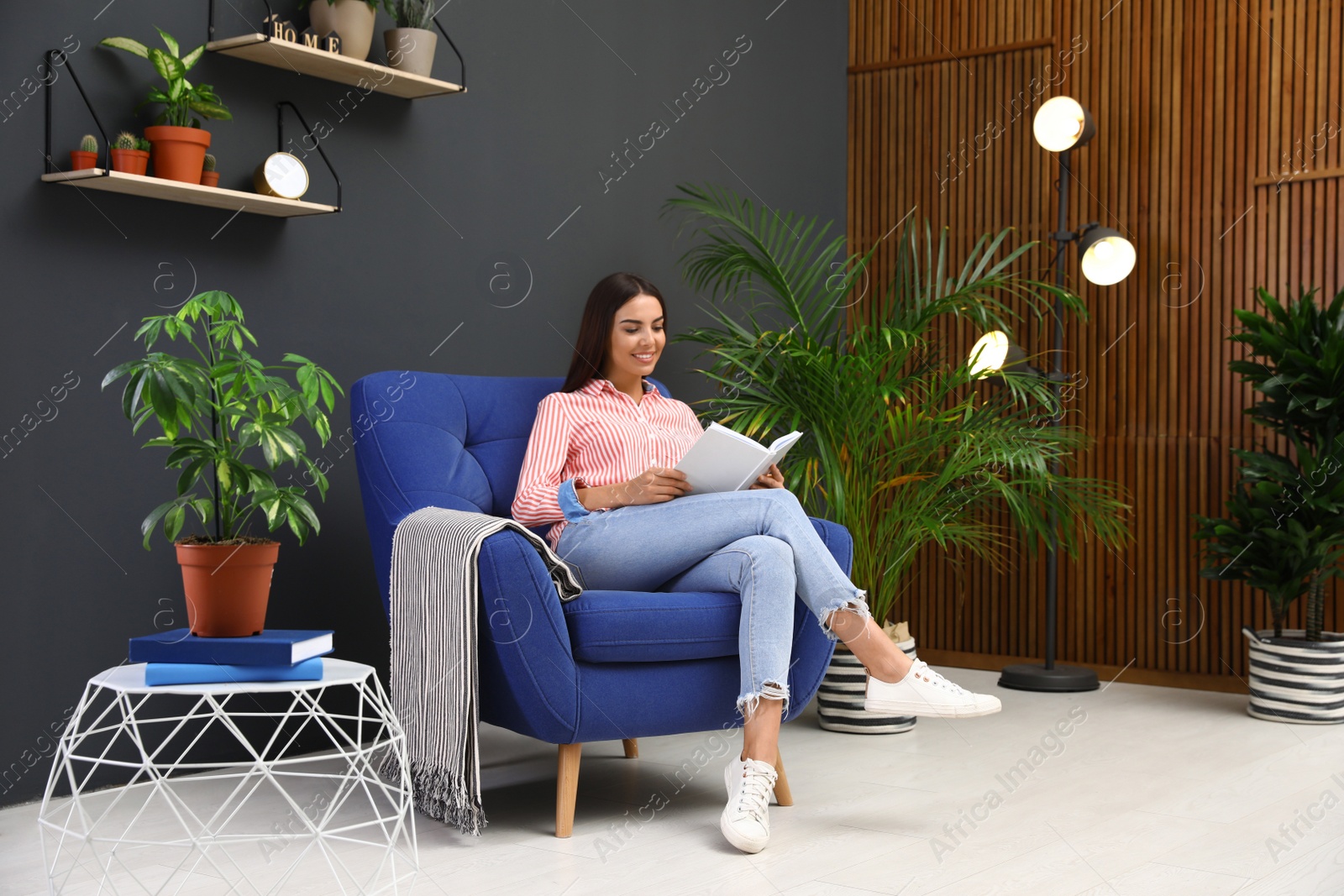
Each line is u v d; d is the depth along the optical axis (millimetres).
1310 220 3781
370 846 2072
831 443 3096
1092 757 2807
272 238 2744
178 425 1866
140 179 2359
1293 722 3248
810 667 2328
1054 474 3594
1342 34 3740
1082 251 3781
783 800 2352
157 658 1581
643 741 3037
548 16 3424
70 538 2406
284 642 1590
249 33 2725
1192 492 3945
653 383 2770
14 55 2316
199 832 2150
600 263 3588
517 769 2703
